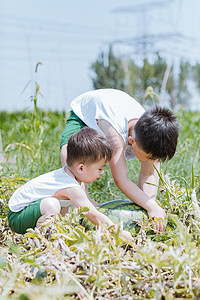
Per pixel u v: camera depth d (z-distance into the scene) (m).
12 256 2.11
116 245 1.94
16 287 1.61
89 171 2.40
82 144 2.36
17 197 2.51
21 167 3.86
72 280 1.71
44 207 2.32
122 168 2.48
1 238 2.61
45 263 1.75
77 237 1.96
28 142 4.49
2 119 8.79
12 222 2.49
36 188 2.44
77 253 1.94
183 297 1.71
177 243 1.91
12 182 2.92
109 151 2.39
